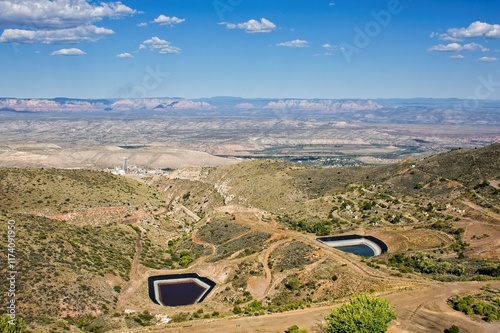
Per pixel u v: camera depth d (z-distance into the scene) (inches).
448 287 3408.0
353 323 2418.8
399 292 3319.4
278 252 4638.3
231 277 4414.4
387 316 2465.6
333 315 2519.7
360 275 3754.9
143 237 6023.6
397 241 5201.8
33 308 3376.0
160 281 4527.6
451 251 4734.3
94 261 4480.8
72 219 6092.5
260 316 3102.9
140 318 3565.5
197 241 5816.9
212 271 4682.6
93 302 3735.2
